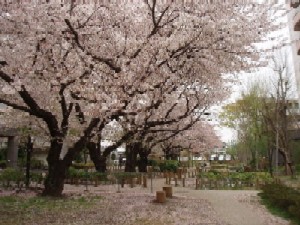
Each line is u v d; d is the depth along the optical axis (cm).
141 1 1113
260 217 1043
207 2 1023
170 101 1443
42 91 1189
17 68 1005
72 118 1500
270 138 2602
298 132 3152
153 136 2486
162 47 1029
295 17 2797
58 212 1038
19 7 966
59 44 1061
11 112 1802
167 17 1077
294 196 1086
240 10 1116
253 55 1130
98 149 2147
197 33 1032
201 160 4506
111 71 1048
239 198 1469
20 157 3212
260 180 2005
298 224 936
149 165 3528
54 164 1362
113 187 1897
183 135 3192
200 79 1261
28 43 1031
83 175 1994
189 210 1137
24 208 1084
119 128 2048
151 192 1652
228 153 4747
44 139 2094
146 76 1054
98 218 968
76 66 1079
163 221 952
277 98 2570
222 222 954
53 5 950
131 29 1109
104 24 1094
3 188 1623
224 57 1127
